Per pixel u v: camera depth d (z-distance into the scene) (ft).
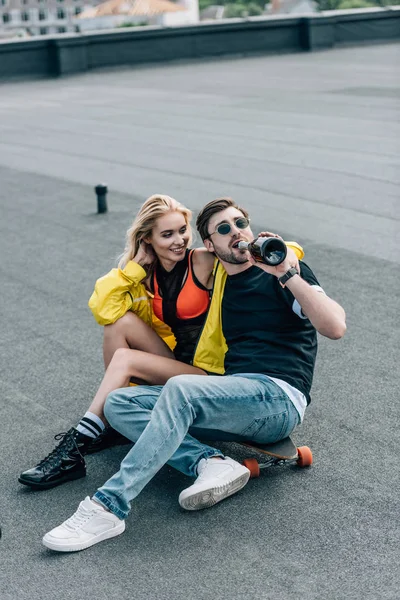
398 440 11.26
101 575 8.79
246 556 8.96
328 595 8.27
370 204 24.02
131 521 9.68
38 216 24.36
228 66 62.95
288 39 70.23
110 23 213.25
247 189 26.37
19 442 11.73
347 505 9.80
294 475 10.50
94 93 52.06
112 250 20.76
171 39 65.51
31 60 61.05
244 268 10.27
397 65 58.65
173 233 10.63
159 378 10.77
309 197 25.08
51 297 17.72
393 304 16.38
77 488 10.45
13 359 14.66
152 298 11.24
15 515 9.95
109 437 11.29
